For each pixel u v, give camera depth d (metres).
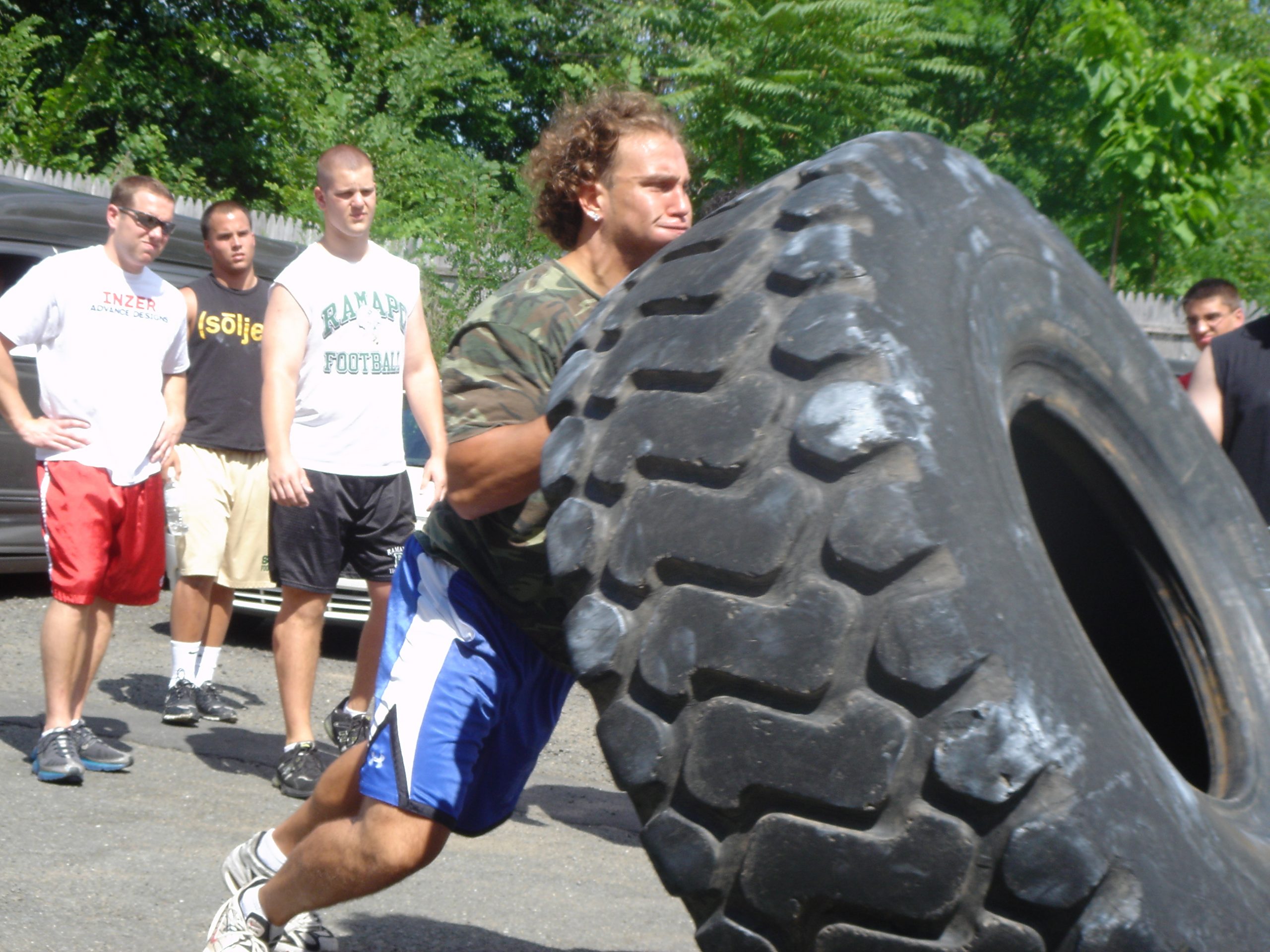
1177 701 2.24
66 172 16.91
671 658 1.36
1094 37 11.11
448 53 21.53
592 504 1.50
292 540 4.35
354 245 4.45
